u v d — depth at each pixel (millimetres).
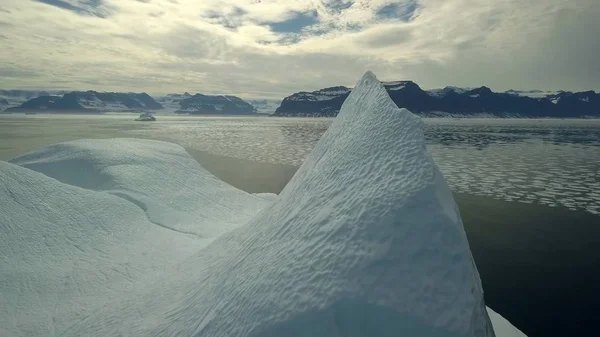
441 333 2705
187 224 16297
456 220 3365
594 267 12969
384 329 2822
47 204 13883
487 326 3260
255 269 4242
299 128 107000
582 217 18484
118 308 7211
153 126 113688
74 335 6551
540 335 9180
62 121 151625
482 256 14070
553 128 111250
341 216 3881
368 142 4879
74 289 9477
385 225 3428
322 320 2939
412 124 4559
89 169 21391
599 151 43688
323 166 5625
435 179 3732
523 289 11562
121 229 14195
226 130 93625
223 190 22234
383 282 3039
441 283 2982
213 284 5242
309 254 3658
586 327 9469
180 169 23828
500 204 20828
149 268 11031
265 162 38688
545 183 25859
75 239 12641
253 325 3203
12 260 10586
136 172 21297
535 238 15789
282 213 5586
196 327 4066
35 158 23734
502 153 41906
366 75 7504
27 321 7750
